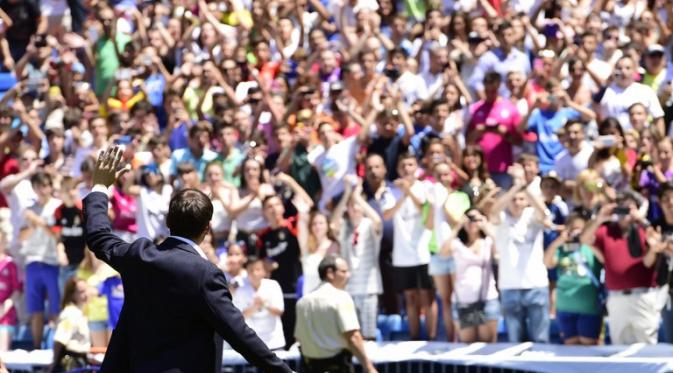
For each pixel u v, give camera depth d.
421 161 27.38
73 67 34.06
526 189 23.66
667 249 22.22
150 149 28.05
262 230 25.48
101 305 24.67
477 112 28.16
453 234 23.91
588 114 28.39
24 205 26.67
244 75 32.06
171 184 27.84
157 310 10.33
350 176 24.92
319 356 21.03
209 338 10.40
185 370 10.23
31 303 26.27
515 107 28.09
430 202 24.81
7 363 23.56
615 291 22.64
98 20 34.34
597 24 31.94
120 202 26.23
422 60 31.73
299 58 32.69
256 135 28.67
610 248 22.66
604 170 25.31
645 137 25.53
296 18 34.56
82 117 30.44
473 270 23.77
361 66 30.16
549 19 33.81
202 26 33.78
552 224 23.86
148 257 10.41
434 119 27.80
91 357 22.94
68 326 22.91
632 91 28.77
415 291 25.06
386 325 25.81
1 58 36.38
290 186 26.64
